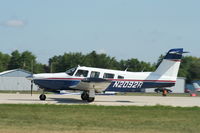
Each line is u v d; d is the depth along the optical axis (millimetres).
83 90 69000
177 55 71125
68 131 33094
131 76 70375
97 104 62312
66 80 68688
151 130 35062
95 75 69062
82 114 46531
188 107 58031
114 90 70312
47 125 36625
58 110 50031
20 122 38344
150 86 70938
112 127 36375
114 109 53188
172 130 35375
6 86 155125
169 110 53594
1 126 35312
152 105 61469
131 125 38156
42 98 69250
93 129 34719
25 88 156375
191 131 35000
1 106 53125
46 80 68875
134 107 56344
